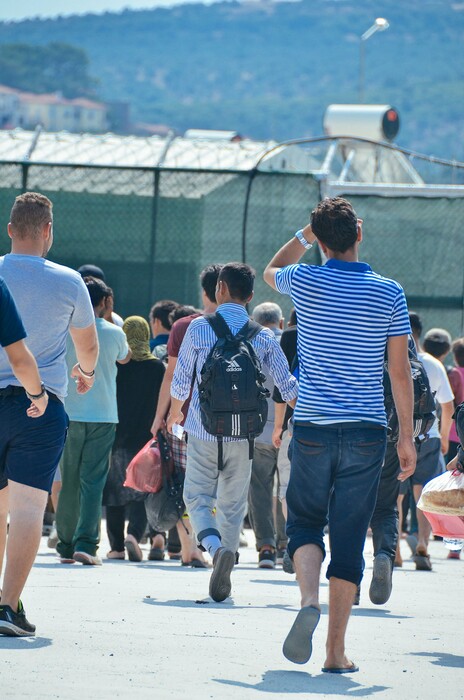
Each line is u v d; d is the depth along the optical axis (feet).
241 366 50.03
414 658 39.83
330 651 36.86
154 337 77.10
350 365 36.37
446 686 35.42
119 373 71.46
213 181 100.01
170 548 73.31
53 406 40.68
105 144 122.72
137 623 43.78
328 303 36.58
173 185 100.07
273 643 41.04
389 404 52.31
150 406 71.56
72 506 66.69
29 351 38.40
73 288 41.68
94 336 42.80
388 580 49.90
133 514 70.59
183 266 100.32
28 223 42.04
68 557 67.05
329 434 36.27
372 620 48.39
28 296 41.01
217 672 35.58
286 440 67.51
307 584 36.11
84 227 100.63
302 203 100.17
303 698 32.68
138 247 100.53
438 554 84.99
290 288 37.32
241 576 63.72
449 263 102.22
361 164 133.08
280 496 68.23
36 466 39.99
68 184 100.48
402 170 134.10
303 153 128.77
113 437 67.00
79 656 36.60
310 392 36.63
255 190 99.76
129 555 70.18
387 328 36.68
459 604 55.11
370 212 103.04
